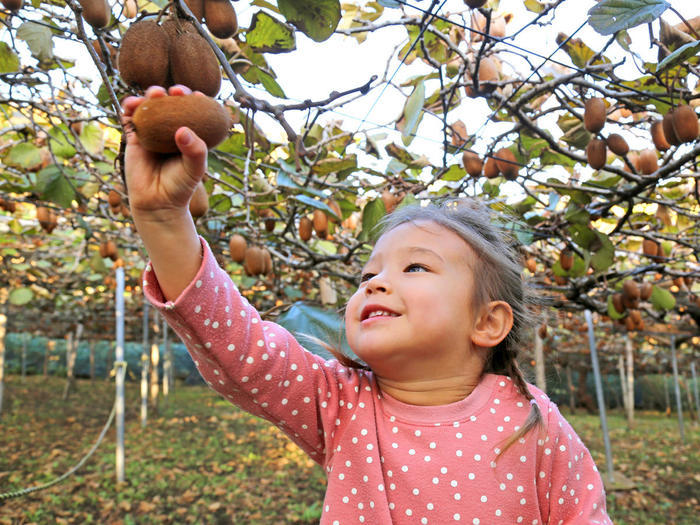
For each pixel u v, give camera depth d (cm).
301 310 167
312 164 229
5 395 1356
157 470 721
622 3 139
